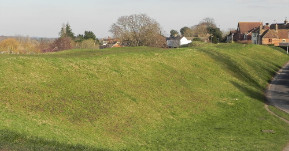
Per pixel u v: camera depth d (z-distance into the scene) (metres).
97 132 18.67
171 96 28.92
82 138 16.94
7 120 15.92
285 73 52.22
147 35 93.50
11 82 20.92
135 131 20.50
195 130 22.41
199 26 151.50
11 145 12.86
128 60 34.38
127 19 93.94
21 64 24.25
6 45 87.38
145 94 27.25
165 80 32.53
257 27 117.19
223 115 27.23
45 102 19.94
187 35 155.38
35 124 16.64
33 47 96.75
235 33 126.44
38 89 21.25
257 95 35.78
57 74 24.75
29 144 13.62
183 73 36.72
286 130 23.55
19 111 17.67
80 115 19.95
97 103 22.31
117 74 29.25
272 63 59.69
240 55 56.44
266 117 27.05
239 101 32.03
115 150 16.53
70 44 94.50
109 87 25.80
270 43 105.31
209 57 46.69
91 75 26.78
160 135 20.59
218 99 31.97
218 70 42.50
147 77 31.53
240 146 18.98
